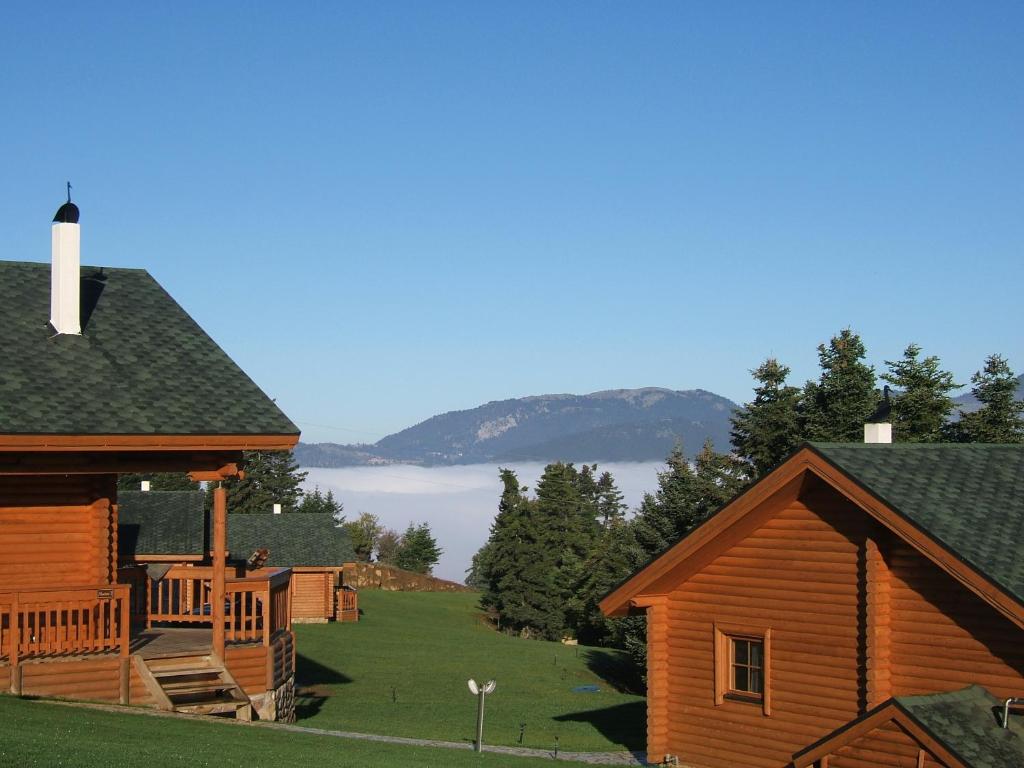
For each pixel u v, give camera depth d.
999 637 14.56
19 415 17.23
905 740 13.61
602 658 50.00
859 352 44.12
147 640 19.92
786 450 44.31
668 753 18.45
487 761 17.09
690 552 17.67
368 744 17.30
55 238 20.23
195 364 20.45
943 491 15.73
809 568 16.80
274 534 55.78
